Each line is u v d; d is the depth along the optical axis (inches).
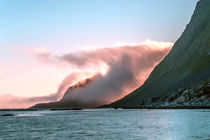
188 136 1731.1
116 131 2174.0
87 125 2893.7
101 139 1729.8
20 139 1835.6
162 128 2284.7
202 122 2682.1
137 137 1772.9
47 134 2101.4
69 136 1927.9
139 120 3427.7
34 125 3083.2
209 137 1665.8
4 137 1961.1
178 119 3198.8
